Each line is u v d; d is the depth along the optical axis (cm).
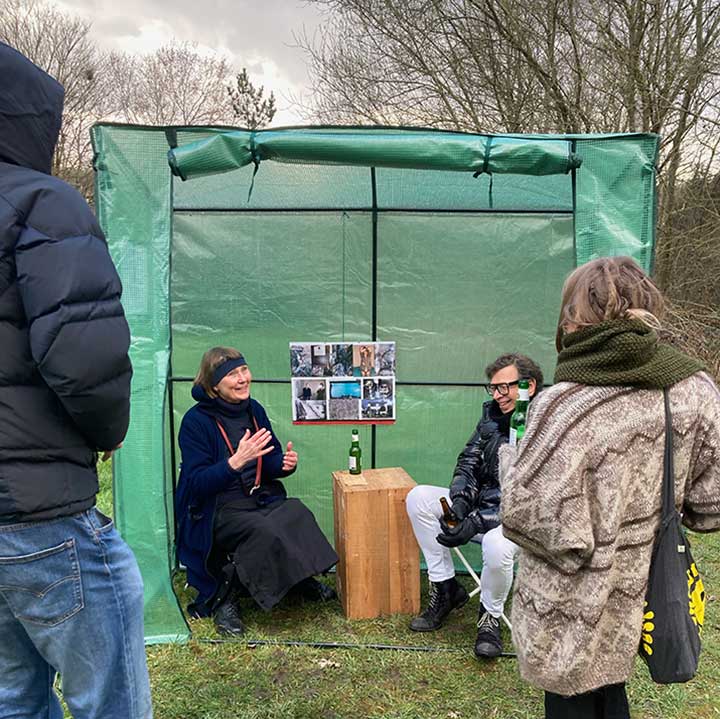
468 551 390
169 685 266
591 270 158
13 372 135
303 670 279
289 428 395
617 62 761
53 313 130
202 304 381
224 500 322
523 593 160
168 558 298
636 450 146
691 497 156
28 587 143
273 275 381
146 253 283
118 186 280
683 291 847
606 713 163
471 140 271
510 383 303
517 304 379
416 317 385
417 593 331
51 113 146
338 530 343
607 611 151
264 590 302
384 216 375
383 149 271
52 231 133
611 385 148
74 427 145
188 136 278
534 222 371
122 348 140
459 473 315
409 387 391
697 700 257
